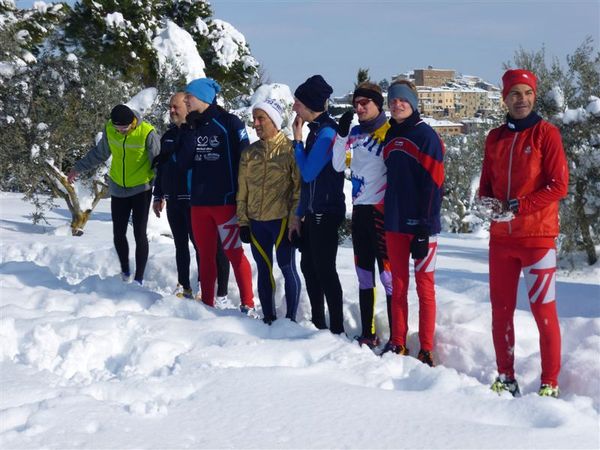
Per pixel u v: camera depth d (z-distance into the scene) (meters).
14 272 6.80
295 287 5.48
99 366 4.43
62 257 8.66
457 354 4.77
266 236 5.50
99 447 3.04
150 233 12.52
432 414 3.50
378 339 5.23
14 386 3.79
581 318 4.88
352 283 6.40
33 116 13.84
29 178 13.64
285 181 5.40
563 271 13.27
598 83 14.16
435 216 4.62
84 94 14.34
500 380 4.25
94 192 13.77
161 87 16.11
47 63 14.22
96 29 21.86
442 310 5.30
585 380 4.16
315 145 5.04
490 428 3.33
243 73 26.81
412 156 4.61
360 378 4.07
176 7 25.61
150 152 7.02
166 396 3.71
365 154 4.95
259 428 3.30
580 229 13.77
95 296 5.86
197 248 6.50
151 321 5.05
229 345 4.57
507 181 4.16
